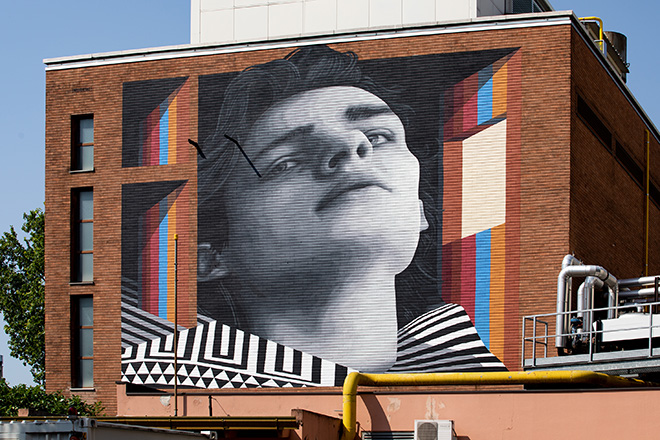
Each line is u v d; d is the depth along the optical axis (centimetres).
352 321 3878
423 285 3828
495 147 3828
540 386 3241
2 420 2517
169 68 4228
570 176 3738
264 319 3975
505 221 3778
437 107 3906
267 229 4022
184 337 4053
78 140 4350
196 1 4641
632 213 4656
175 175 4162
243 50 4150
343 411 3094
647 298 3788
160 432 2306
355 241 3919
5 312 6066
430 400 3050
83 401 4131
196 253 4091
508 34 3872
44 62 4397
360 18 4369
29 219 6206
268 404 3281
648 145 4966
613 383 3019
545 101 3797
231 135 4119
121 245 4194
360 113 3988
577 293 3691
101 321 4178
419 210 3872
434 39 3947
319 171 3997
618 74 4428
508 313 3725
